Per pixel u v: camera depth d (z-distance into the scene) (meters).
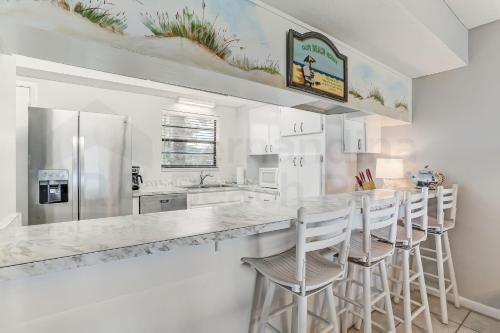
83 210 2.56
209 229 1.07
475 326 2.18
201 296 1.24
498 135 2.32
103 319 1.00
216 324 1.29
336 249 1.55
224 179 4.43
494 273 2.34
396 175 2.76
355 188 3.20
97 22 1.01
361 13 1.69
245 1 1.48
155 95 3.70
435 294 2.55
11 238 0.93
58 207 2.45
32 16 0.89
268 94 1.79
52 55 1.14
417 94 2.85
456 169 2.57
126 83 3.14
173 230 1.05
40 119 2.39
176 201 3.32
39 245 0.86
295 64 1.71
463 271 2.52
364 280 1.49
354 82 2.18
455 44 2.26
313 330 1.71
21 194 2.34
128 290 1.05
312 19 1.76
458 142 2.56
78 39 0.98
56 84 3.03
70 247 0.84
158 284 1.12
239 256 1.37
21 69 2.69
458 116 2.56
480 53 2.43
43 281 0.89
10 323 0.84
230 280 1.34
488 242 2.37
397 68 2.60
